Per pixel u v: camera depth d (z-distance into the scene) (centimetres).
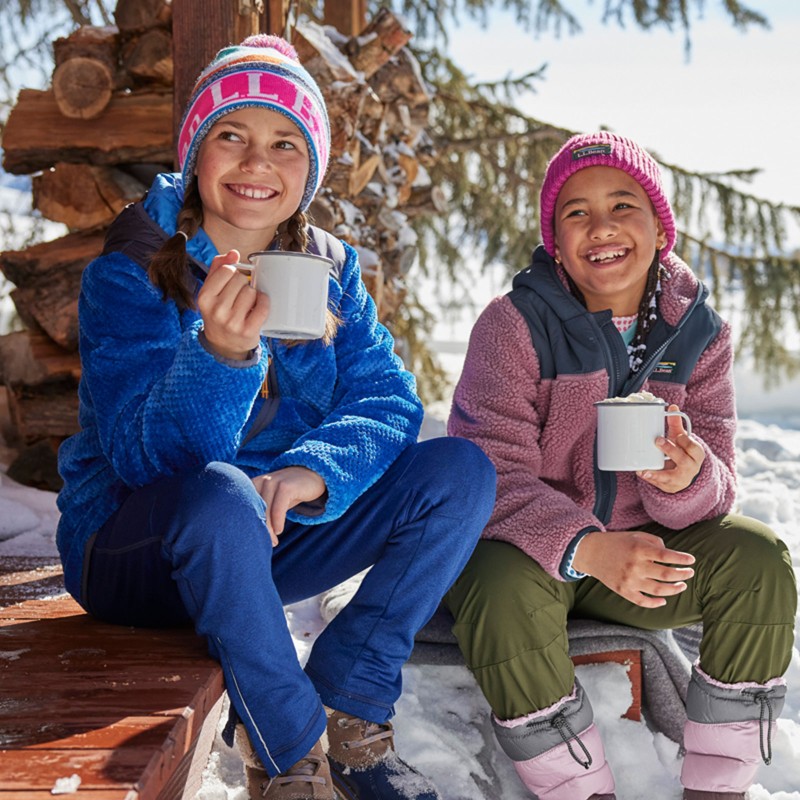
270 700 166
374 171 477
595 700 233
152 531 169
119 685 160
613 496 240
